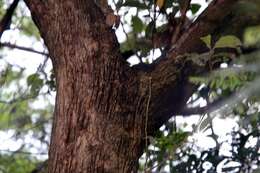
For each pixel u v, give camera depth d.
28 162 8.12
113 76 5.04
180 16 5.62
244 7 4.71
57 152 4.92
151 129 5.11
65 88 5.02
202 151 5.71
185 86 5.12
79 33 5.10
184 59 5.09
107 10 5.25
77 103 4.98
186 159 5.74
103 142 4.91
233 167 5.64
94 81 5.01
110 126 4.95
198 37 5.14
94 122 4.94
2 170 7.95
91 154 4.88
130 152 4.96
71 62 5.05
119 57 5.11
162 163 5.49
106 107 4.98
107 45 5.10
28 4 5.25
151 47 5.71
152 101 5.08
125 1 5.75
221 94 5.12
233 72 4.40
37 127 7.84
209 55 4.79
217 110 4.86
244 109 4.59
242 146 5.61
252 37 4.45
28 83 6.57
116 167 4.89
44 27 5.19
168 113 5.15
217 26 5.14
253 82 4.25
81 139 4.91
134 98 5.05
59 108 5.02
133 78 5.09
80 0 5.17
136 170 4.99
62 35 5.11
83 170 4.86
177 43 5.25
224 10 5.16
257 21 5.02
